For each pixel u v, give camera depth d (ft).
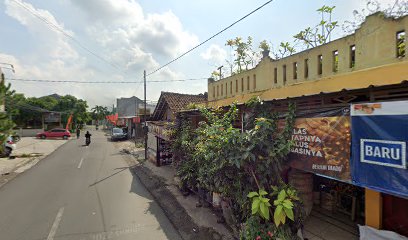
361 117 10.09
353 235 13.97
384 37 11.96
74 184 29.53
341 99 13.19
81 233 16.92
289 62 18.25
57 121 124.06
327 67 15.16
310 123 12.71
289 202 12.52
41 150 60.39
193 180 23.95
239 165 13.92
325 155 11.87
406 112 8.55
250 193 13.51
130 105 141.18
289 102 14.01
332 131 11.50
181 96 47.98
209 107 23.30
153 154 43.91
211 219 19.34
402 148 8.65
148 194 25.98
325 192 17.61
